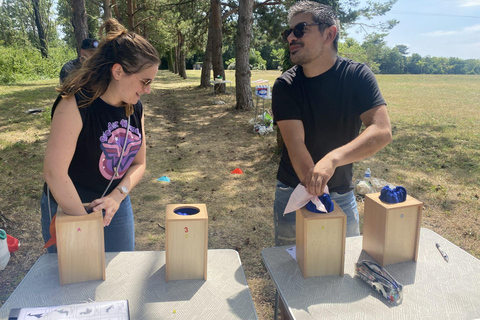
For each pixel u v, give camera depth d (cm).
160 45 3133
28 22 3033
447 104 1286
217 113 1034
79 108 129
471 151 639
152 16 2181
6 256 287
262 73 3347
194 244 126
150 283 127
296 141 160
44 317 100
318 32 155
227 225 379
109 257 141
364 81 161
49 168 123
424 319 111
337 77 165
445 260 143
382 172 532
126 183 153
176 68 3478
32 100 1143
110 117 140
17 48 2359
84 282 126
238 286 127
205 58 1748
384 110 156
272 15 1437
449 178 509
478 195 450
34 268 133
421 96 1560
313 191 129
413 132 794
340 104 167
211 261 142
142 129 160
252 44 1797
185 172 536
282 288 126
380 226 137
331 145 176
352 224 189
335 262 133
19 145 627
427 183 488
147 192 460
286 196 186
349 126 172
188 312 113
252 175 525
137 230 364
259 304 259
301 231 132
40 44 2791
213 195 455
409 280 130
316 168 130
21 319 99
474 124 888
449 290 125
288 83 170
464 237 355
